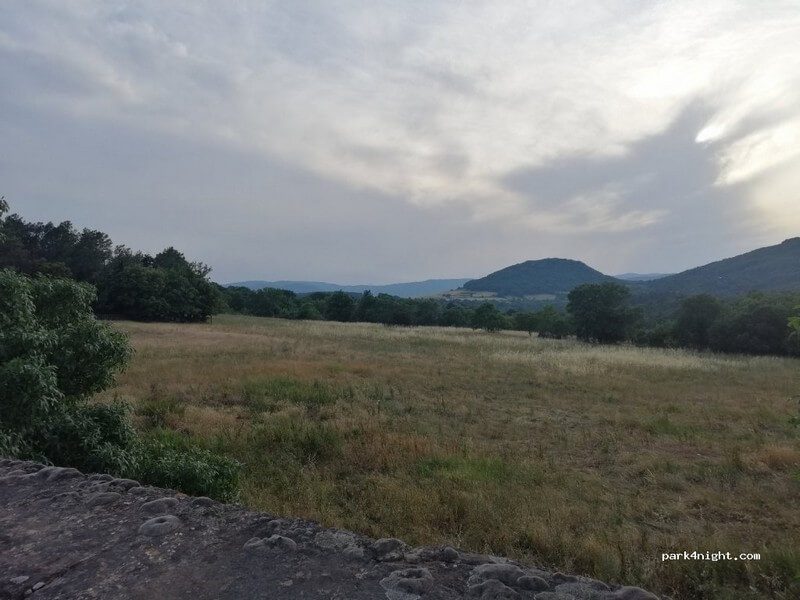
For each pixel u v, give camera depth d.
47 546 2.47
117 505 2.96
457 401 13.62
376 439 8.70
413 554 2.39
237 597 2.01
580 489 6.82
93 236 63.28
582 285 39.94
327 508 5.85
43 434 5.08
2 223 7.13
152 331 36.53
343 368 18.88
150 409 10.98
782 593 4.03
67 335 5.76
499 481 6.99
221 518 2.75
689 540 5.09
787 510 6.18
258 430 9.12
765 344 30.11
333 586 2.09
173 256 72.31
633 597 2.06
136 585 2.10
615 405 13.74
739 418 12.05
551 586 2.15
